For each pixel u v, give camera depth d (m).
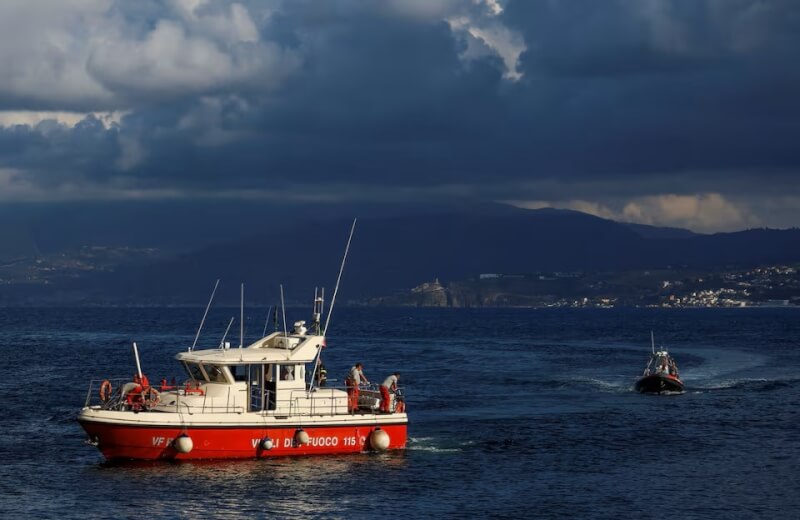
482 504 38.25
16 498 37.97
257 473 41.38
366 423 44.72
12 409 63.44
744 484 42.06
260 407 43.25
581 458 47.56
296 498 38.16
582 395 74.81
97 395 71.81
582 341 166.62
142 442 41.34
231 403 42.69
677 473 44.22
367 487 40.09
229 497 38.06
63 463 44.34
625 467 45.50
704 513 37.34
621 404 68.75
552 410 65.19
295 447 43.34
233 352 43.50
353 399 45.50
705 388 80.38
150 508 36.62
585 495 39.94
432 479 42.12
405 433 45.91
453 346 149.38
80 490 39.03
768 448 50.59
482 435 54.00
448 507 37.72
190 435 41.59
